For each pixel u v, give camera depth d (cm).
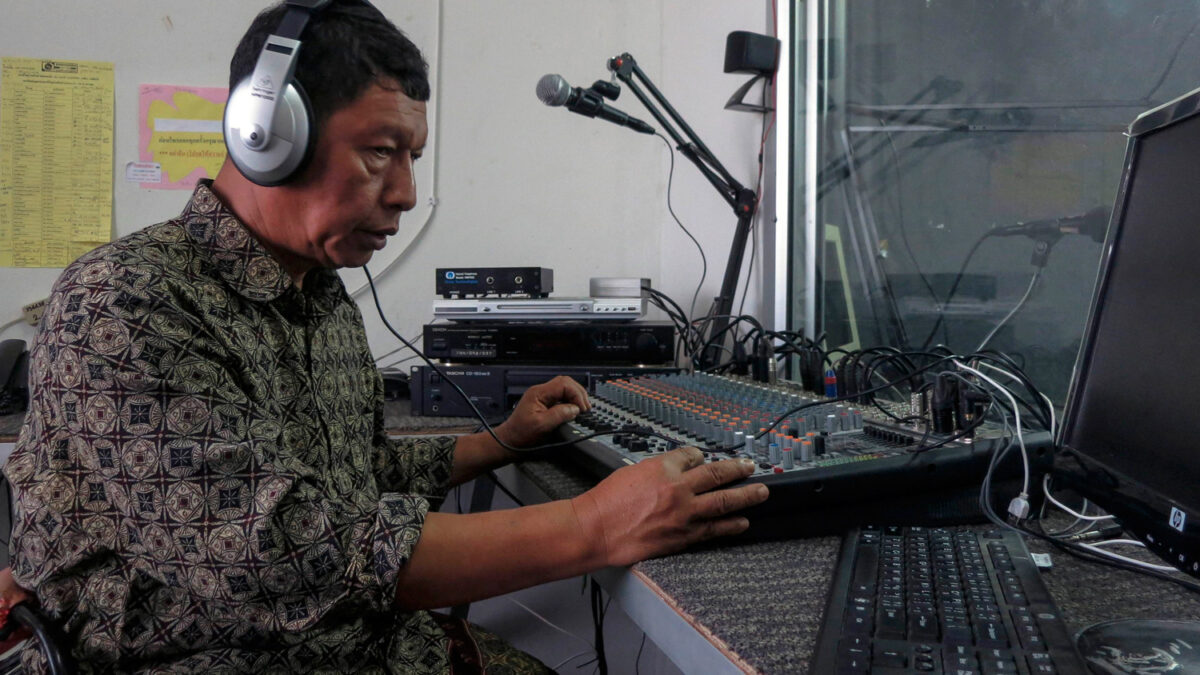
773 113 189
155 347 71
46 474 72
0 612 75
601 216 207
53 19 187
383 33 82
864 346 174
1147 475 64
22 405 168
